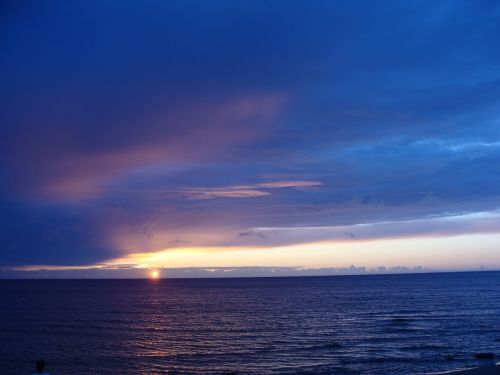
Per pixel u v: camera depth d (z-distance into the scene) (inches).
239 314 3548.2
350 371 1592.0
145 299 5374.0
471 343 2090.3
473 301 4340.6
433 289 6560.0
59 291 7495.1
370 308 3868.1
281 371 1622.8
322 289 7416.3
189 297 5733.3
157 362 1795.0
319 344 2144.4
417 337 2287.2
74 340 2309.3
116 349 2066.9
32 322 3051.2
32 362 1812.3
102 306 4365.2
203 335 2475.4
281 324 2896.2
